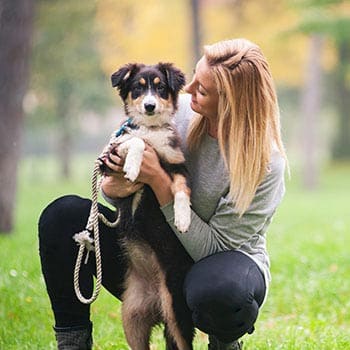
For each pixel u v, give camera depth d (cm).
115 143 553
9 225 1412
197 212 555
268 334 693
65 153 3797
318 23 1972
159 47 3334
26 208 2064
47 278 561
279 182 538
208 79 526
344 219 1736
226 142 536
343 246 1202
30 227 1531
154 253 558
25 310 779
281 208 2088
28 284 873
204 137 553
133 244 561
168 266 554
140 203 554
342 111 4138
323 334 681
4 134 1401
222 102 523
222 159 542
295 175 3731
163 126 581
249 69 520
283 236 1383
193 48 2838
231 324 520
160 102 580
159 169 536
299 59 3578
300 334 687
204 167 550
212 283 511
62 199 564
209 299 509
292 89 4472
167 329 567
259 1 3309
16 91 1409
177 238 554
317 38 3250
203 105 534
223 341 540
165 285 555
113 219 576
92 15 2959
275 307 826
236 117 522
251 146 521
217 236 539
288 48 3444
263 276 538
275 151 537
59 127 3616
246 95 521
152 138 559
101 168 544
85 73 3319
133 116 591
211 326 524
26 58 1416
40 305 795
